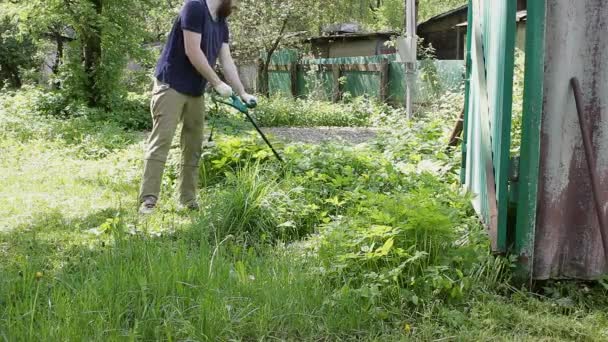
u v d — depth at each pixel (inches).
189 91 221.6
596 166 157.6
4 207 229.6
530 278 160.6
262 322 134.6
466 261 160.9
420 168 263.1
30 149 357.4
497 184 165.6
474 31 207.2
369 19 1263.5
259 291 145.3
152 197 223.3
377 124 580.1
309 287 150.0
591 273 163.6
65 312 128.7
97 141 378.3
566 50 153.7
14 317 128.0
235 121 491.8
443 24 906.1
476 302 151.8
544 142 157.4
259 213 203.3
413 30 475.8
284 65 917.2
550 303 154.0
